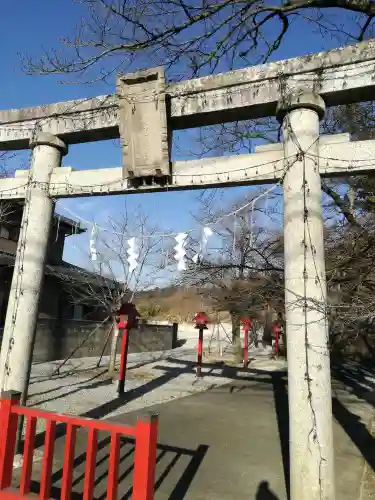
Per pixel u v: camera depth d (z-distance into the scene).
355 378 15.84
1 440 3.76
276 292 9.18
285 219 4.70
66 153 6.46
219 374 15.70
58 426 7.11
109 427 3.32
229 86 5.22
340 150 4.66
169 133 5.61
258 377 15.41
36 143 6.18
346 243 7.42
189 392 11.90
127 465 5.44
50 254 19.03
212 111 5.28
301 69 4.89
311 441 4.06
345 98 4.88
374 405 11.05
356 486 5.33
